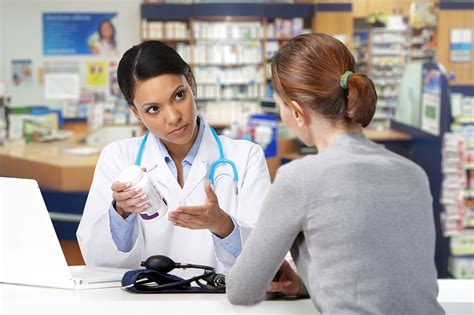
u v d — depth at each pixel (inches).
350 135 47.3
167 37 378.9
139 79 60.7
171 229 70.1
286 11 373.4
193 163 70.6
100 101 376.5
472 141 231.1
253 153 72.6
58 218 204.2
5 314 45.9
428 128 245.9
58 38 373.7
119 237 64.8
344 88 46.7
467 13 263.4
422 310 44.3
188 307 47.2
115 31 377.1
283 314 46.4
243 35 386.3
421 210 45.8
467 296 54.6
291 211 44.5
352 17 344.2
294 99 47.7
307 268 45.5
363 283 42.9
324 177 44.4
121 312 46.1
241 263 46.3
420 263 44.6
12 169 232.5
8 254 54.2
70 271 55.8
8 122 277.9
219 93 392.2
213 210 57.2
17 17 370.3
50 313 46.0
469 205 234.4
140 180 55.0
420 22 289.4
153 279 54.0
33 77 374.6
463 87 256.4
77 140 291.3
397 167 46.1
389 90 345.1
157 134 63.7
